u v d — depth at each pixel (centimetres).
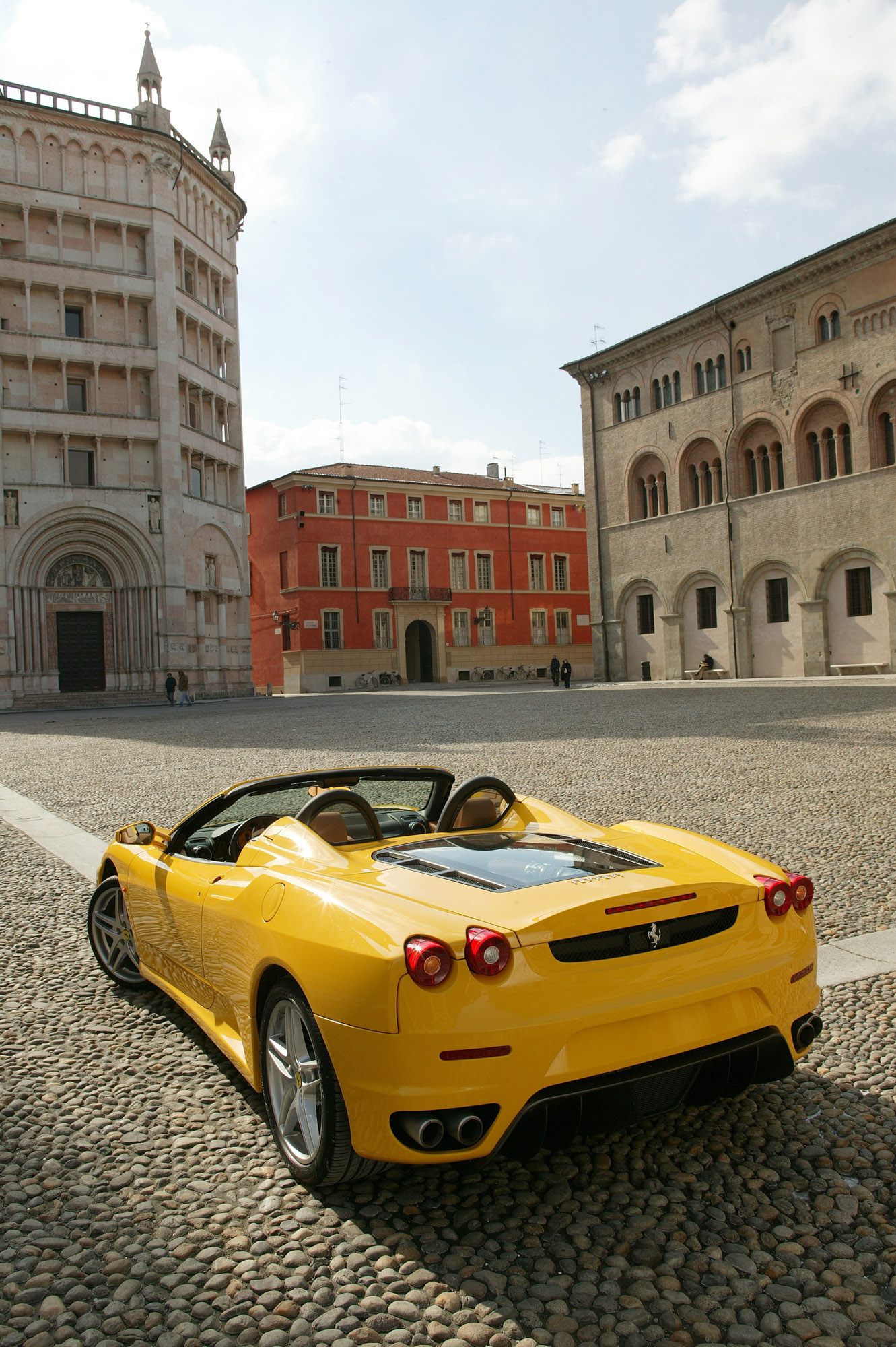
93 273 4238
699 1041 285
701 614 4284
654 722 1962
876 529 3522
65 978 533
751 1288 248
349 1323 235
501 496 6331
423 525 6016
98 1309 242
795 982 311
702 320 4131
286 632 5675
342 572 5675
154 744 1952
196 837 486
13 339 4050
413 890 301
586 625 6750
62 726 2742
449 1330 232
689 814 911
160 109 4488
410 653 6388
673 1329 232
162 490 4331
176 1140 341
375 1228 279
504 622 6353
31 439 4081
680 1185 301
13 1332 233
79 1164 324
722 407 4103
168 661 4312
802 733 1587
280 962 305
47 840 934
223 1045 370
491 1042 256
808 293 3728
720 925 302
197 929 389
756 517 3978
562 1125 274
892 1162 313
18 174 4122
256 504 5925
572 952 273
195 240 4681
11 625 3991
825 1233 273
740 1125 341
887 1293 245
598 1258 261
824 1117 346
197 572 4575
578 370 4778
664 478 4441
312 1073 299
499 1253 265
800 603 3812
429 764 1339
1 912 677
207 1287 251
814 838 796
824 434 3738
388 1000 261
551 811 418
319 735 1977
